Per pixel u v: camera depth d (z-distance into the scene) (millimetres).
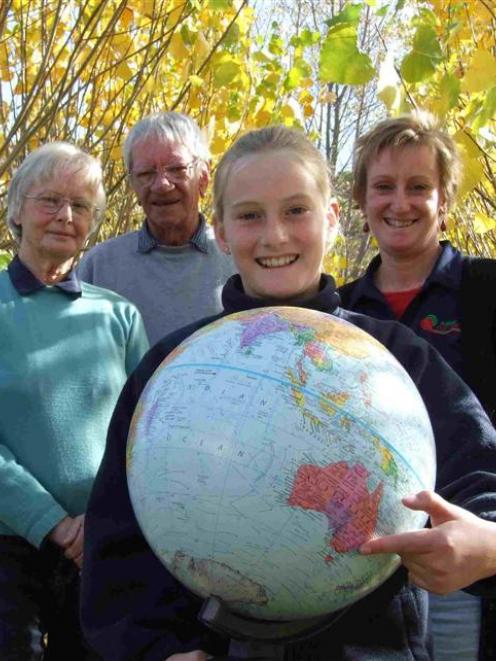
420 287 2918
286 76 5926
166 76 6262
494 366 2680
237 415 1454
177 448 1475
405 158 2930
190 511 1453
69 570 2846
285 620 1569
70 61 4516
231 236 1934
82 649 2893
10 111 5742
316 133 6930
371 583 1534
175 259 3752
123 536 1864
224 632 1534
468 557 1490
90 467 2869
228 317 1686
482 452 1817
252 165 1886
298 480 1417
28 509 2727
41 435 2850
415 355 1939
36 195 3020
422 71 3270
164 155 3623
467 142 3383
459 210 5723
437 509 1492
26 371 2875
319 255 1938
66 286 3043
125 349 3109
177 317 3697
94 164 3117
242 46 5629
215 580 1492
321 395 1472
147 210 3734
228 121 5629
